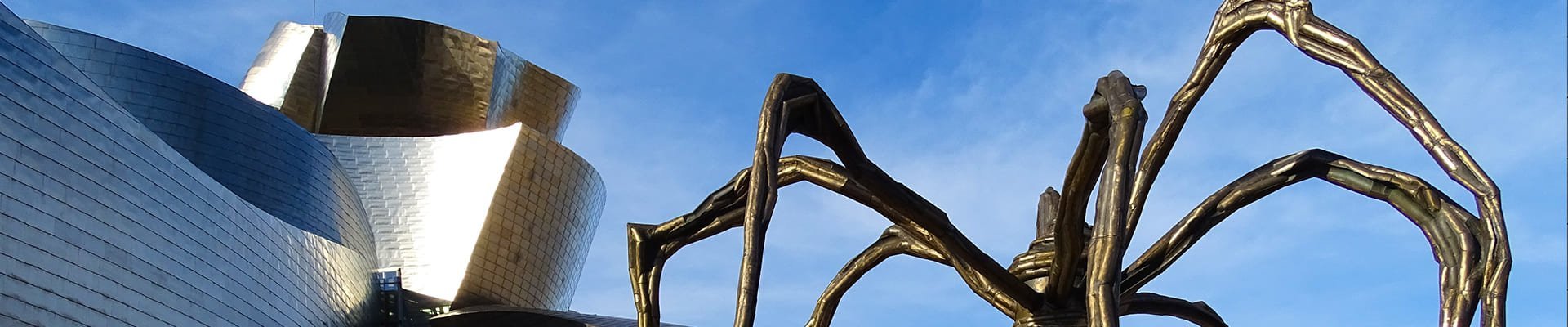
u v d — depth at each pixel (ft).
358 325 156.56
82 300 94.27
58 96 96.12
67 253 93.66
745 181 40.70
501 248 197.98
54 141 94.73
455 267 194.08
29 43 94.79
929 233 40.14
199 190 112.68
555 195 205.57
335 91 213.25
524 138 200.54
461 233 195.62
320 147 166.71
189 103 153.48
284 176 157.17
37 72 94.48
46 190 92.84
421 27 214.28
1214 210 39.81
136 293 100.42
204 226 112.37
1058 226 37.63
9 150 90.12
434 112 218.79
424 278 192.75
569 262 214.28
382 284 176.24
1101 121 33.78
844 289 44.68
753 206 33.35
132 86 151.33
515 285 200.03
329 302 143.02
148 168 105.09
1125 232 30.53
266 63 221.46
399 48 214.07
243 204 120.98
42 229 91.56
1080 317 39.83
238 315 116.06
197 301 108.88
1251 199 39.32
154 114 150.61
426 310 189.88
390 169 199.11
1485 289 31.71
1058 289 39.50
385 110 216.74
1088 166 35.65
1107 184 30.99
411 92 216.33
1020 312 41.06
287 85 216.95
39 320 89.45
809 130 37.91
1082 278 40.14
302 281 133.80
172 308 104.94
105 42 153.17
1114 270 30.12
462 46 217.77
